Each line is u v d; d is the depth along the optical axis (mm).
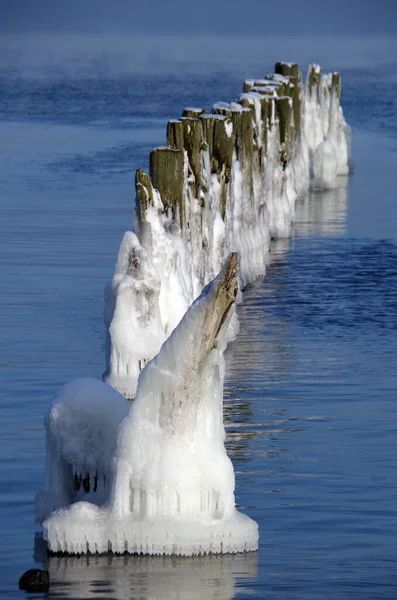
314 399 37781
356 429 34656
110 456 25766
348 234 71438
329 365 42000
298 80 89875
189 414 24750
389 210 81812
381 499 28938
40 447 32312
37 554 25422
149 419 24859
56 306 50250
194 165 44344
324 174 94000
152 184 40969
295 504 28562
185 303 38875
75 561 25031
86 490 26531
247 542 25422
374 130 139625
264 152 65562
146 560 25016
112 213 75188
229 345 44844
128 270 37531
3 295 52094
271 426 34812
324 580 24438
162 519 24938
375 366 41938
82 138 121062
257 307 51531
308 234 71625
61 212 75438
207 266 45688
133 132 127438
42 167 98625
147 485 24766
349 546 26188
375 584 24312
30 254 61375
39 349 43344
